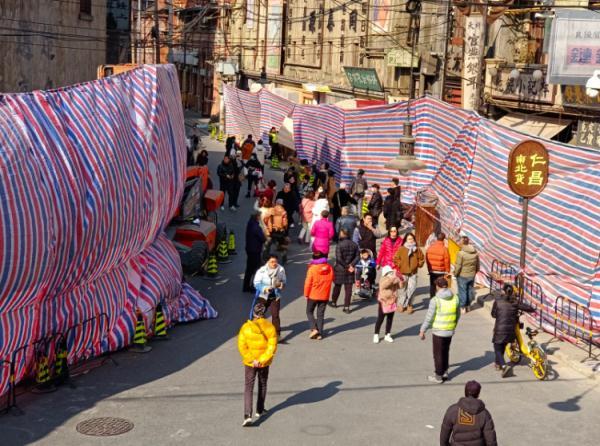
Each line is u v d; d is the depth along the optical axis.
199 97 77.19
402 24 36.41
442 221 23.56
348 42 43.81
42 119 12.59
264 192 26.09
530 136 18.58
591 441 11.41
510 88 27.56
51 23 24.33
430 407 12.52
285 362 14.54
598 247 15.90
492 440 9.21
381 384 13.51
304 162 33.44
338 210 25.77
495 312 14.20
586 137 24.61
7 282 11.59
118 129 14.34
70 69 26.52
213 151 49.41
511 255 18.61
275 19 56.16
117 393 12.78
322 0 47.97
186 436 11.19
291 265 22.44
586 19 22.91
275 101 43.75
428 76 34.78
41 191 12.09
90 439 11.00
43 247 12.05
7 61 20.77
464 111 24.91
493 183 19.95
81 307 13.73
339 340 15.98
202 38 74.38
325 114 35.00
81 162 13.18
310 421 11.84
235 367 14.16
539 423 12.01
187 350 15.05
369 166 31.53
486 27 27.58
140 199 15.12
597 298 15.59
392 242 19.12
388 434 11.43
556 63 23.14
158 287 15.82
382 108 30.39
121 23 42.28
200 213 24.86
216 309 17.86
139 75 15.87
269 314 17.70
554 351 15.32
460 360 14.95
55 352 12.88
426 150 27.64
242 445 10.94
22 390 12.72
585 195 16.53
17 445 10.73
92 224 13.24
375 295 19.53
